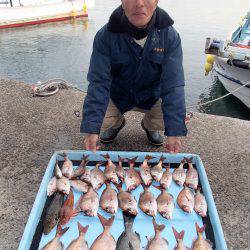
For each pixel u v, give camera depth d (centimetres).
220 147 312
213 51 627
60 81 428
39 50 1464
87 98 254
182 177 250
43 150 299
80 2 1992
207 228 212
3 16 1688
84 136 322
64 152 270
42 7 1816
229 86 754
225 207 241
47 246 186
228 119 364
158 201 224
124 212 217
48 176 244
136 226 209
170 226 210
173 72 251
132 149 304
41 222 213
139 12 217
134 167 269
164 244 192
